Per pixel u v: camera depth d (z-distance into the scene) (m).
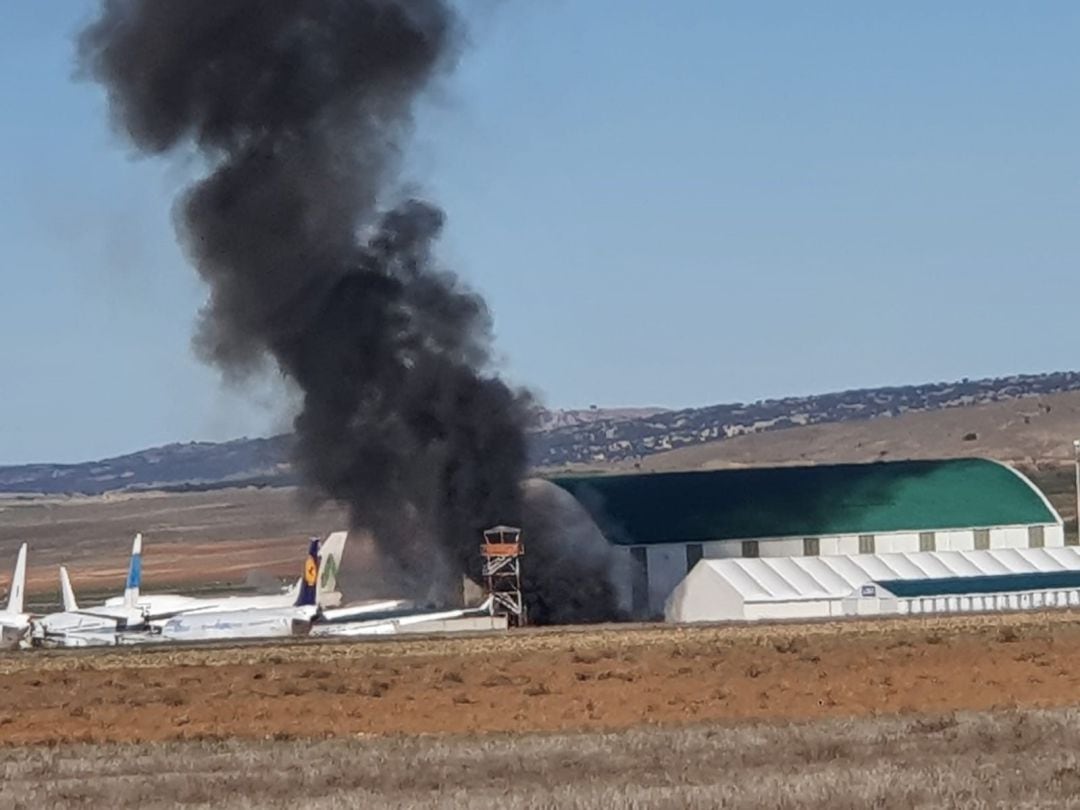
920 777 34.03
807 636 77.44
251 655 77.50
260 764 40.62
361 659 72.88
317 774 37.75
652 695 56.22
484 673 64.50
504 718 51.41
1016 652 66.94
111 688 63.28
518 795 33.00
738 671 62.81
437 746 42.88
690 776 35.56
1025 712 46.31
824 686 57.31
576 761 38.75
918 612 96.44
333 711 54.72
